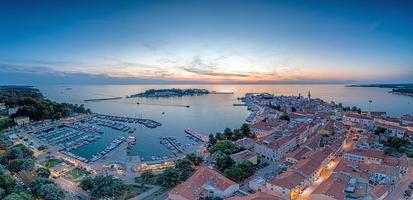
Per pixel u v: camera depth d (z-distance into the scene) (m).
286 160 194.88
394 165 171.75
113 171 188.12
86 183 148.25
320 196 132.62
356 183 147.75
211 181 147.12
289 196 138.00
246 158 189.62
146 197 146.88
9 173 154.62
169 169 164.62
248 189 153.88
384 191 138.62
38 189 133.62
